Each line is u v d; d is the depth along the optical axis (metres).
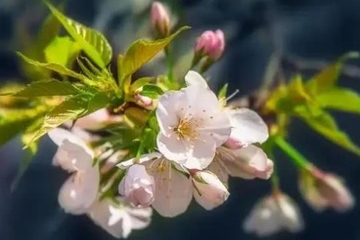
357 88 1.47
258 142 0.76
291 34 1.63
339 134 0.86
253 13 1.09
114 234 0.80
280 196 0.96
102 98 0.74
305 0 1.42
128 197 0.73
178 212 0.75
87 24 1.20
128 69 0.75
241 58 1.46
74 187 0.78
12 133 0.79
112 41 1.07
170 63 0.81
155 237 1.62
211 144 0.74
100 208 0.80
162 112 0.74
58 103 0.76
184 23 1.00
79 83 0.75
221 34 0.81
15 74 1.38
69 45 0.79
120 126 0.77
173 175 0.75
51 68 0.74
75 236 1.61
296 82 0.87
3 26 1.36
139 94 0.75
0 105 0.80
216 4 1.11
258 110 0.87
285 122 0.88
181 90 0.74
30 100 0.80
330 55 1.62
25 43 0.89
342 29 1.63
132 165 0.74
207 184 0.74
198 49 0.81
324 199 0.92
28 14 1.24
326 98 0.87
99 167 0.78
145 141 0.75
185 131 0.74
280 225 0.95
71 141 0.78
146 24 1.06
